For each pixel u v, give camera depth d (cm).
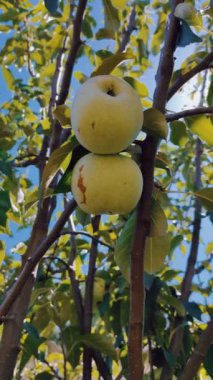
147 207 94
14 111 204
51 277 154
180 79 105
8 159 143
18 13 199
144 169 96
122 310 143
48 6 126
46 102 204
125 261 105
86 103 92
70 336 135
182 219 206
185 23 99
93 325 178
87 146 94
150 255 107
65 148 97
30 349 130
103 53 140
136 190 94
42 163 148
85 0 133
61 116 102
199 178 182
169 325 143
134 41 205
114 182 93
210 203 107
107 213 95
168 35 100
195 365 120
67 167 99
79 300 140
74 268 153
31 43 207
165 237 106
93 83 94
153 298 132
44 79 216
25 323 122
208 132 113
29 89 203
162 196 106
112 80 95
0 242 130
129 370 92
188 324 139
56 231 103
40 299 148
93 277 141
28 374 181
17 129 186
